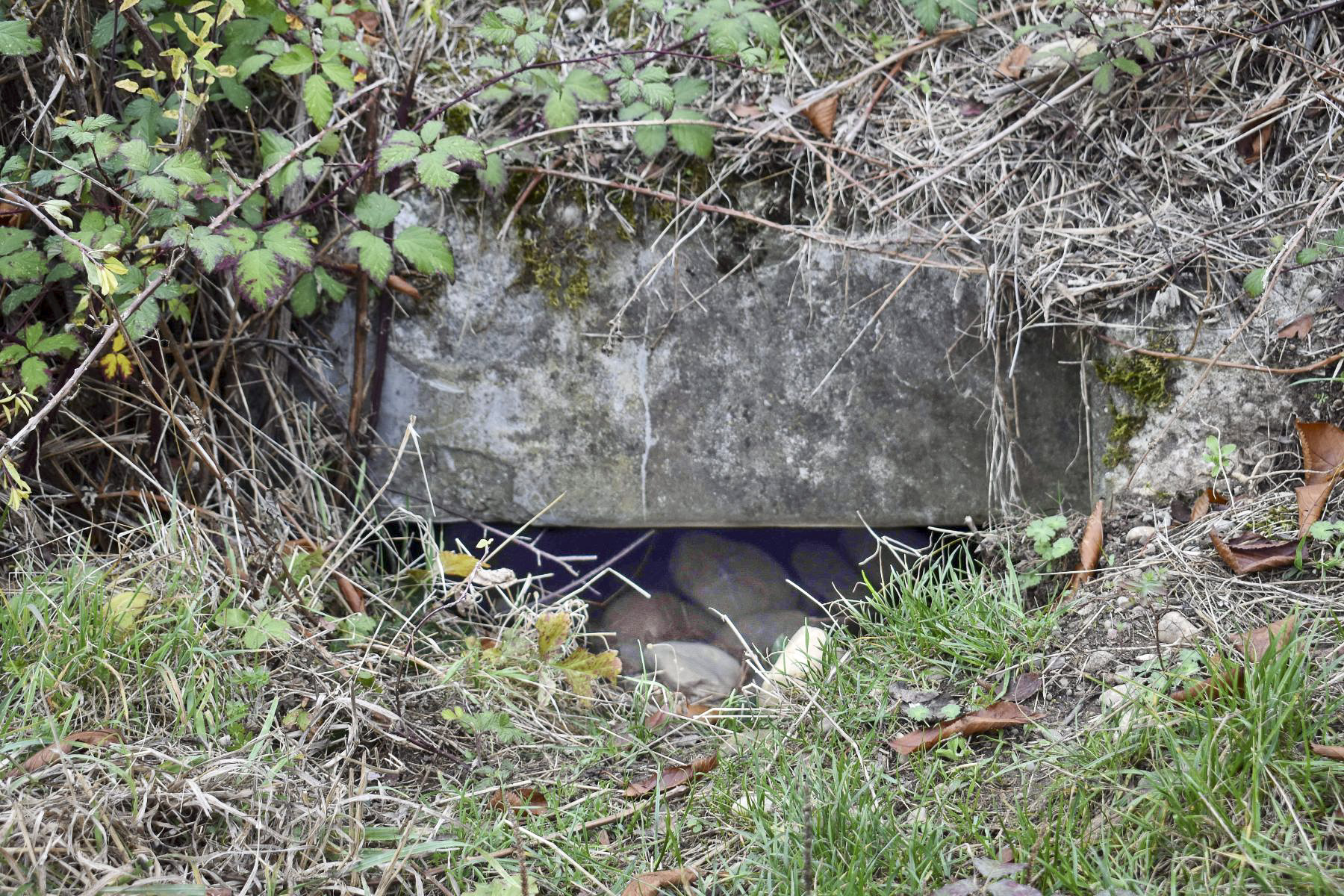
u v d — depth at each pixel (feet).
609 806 7.28
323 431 9.98
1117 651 7.73
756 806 6.73
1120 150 9.56
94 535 9.20
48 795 6.10
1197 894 5.52
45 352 8.13
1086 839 6.06
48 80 8.88
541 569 10.16
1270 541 8.20
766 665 9.48
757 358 9.77
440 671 8.25
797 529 10.09
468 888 6.35
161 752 6.73
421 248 8.84
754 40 9.73
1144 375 9.39
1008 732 7.36
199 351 9.54
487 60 9.08
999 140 9.64
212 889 5.77
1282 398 9.12
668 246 9.68
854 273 9.62
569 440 9.96
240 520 9.18
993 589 8.70
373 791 7.07
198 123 8.80
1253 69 9.55
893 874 6.07
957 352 9.65
